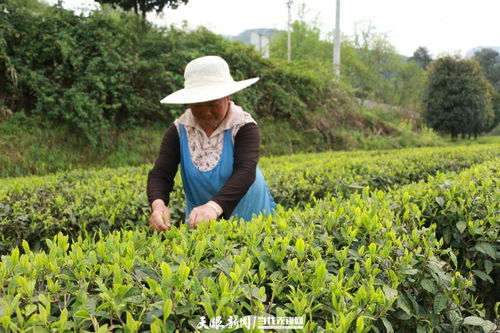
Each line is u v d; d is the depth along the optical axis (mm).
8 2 8898
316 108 13914
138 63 9742
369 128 15695
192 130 2574
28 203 3844
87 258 1660
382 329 1790
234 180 2330
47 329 1223
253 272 1610
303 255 1769
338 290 1531
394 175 5586
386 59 29906
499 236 2598
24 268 1527
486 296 2773
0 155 7875
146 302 1368
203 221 2070
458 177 3719
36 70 8906
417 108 25125
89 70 9102
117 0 10680
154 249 1826
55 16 9305
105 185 4703
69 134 8812
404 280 1890
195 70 2357
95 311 1305
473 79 20891
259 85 12266
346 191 4641
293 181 4773
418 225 2590
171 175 2660
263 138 11922
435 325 1873
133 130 9688
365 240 2098
